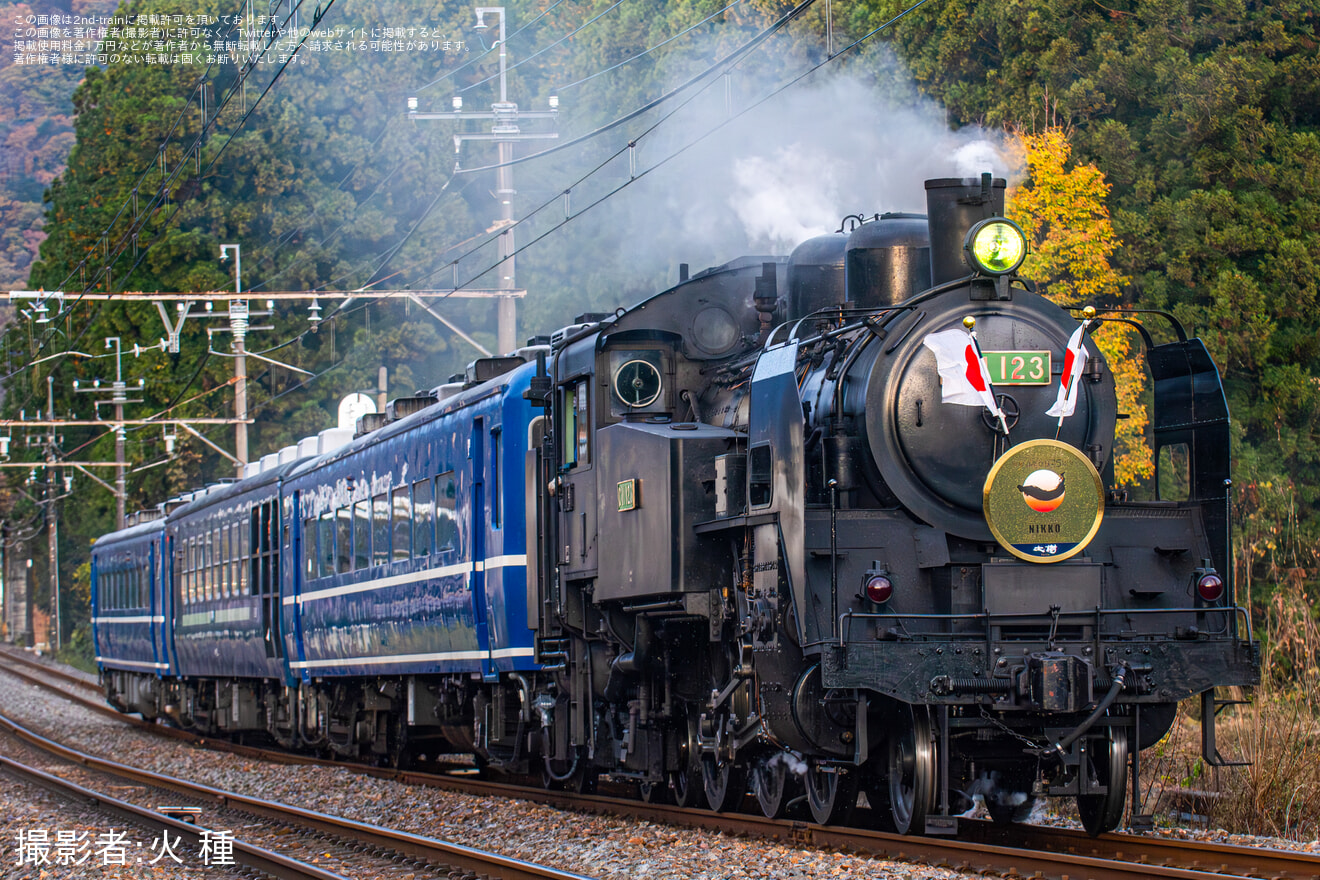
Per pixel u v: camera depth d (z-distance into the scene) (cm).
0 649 11075
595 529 1905
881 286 1642
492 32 7044
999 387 1510
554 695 2112
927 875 1284
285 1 7425
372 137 7250
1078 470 1470
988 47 4412
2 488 11419
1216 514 1531
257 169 7244
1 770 3072
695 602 1672
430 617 2478
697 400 1905
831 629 1434
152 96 7625
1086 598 1462
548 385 2078
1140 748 1510
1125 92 4141
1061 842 1485
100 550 5484
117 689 5144
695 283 1923
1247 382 4066
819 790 1612
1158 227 4056
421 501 2541
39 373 8538
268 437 7144
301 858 1756
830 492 1460
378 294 3922
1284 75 4200
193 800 2453
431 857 1650
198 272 7194
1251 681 1456
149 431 7306
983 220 1515
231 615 3716
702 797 1875
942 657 1409
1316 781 1678
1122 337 3628
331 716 3150
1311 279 3988
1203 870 1291
